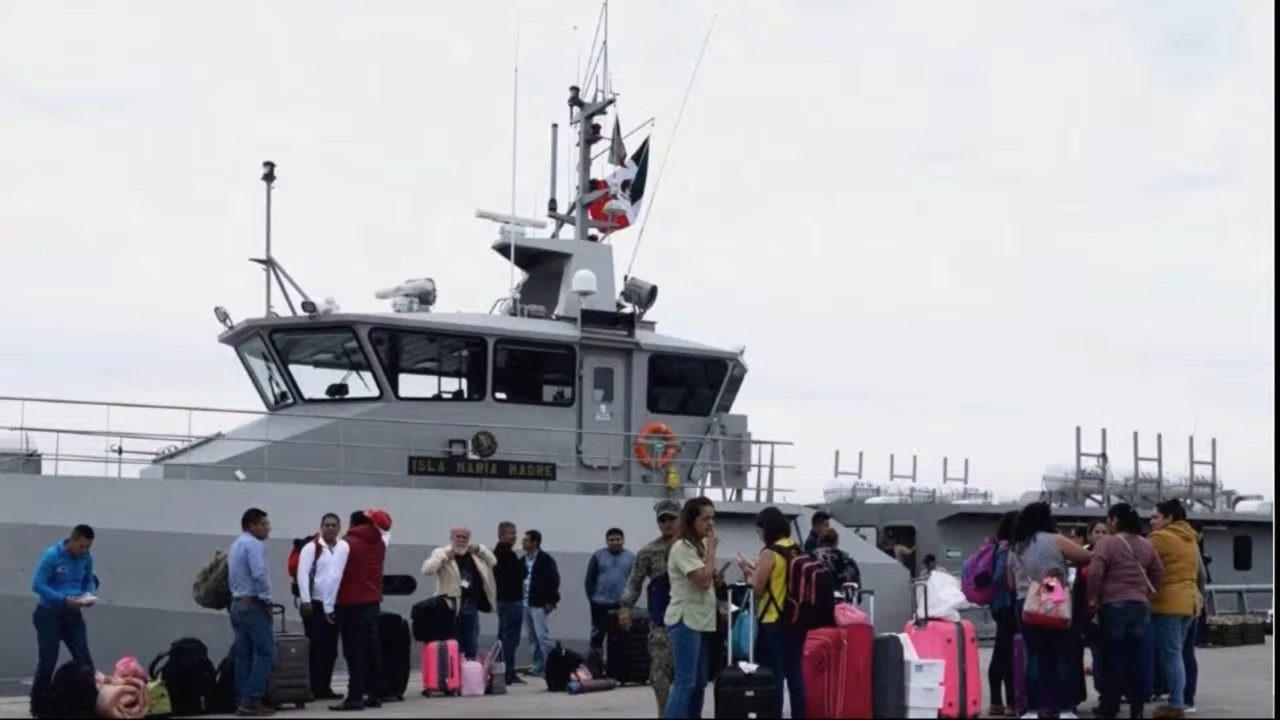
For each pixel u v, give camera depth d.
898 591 20.64
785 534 11.51
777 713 11.08
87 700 12.63
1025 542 12.10
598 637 16.34
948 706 12.32
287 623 16.56
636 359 19.73
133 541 16.03
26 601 15.51
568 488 19.02
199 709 13.70
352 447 17.72
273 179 18.41
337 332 17.94
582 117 21.44
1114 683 12.30
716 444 20.39
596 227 21.44
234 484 16.66
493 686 15.51
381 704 14.08
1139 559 12.22
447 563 15.76
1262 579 28.39
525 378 18.94
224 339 19.05
